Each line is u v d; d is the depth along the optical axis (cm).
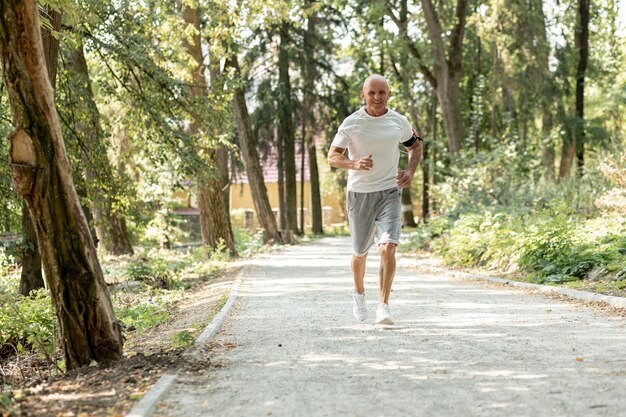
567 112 3544
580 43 3291
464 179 2223
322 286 1294
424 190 4538
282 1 1909
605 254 1124
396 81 3644
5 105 1309
